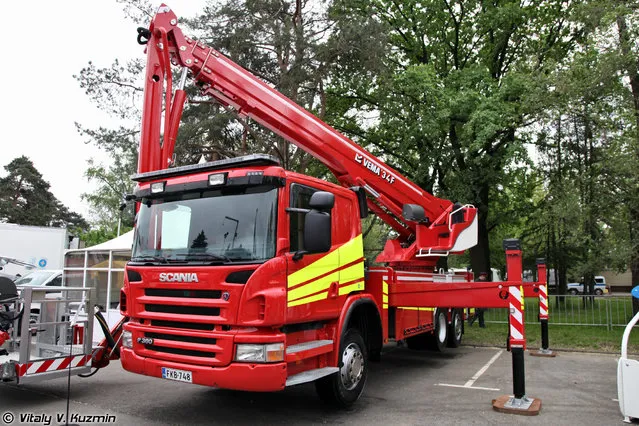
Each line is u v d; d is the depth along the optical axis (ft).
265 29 54.03
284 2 55.72
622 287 161.68
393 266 33.42
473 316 50.88
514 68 56.39
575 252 69.77
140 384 25.63
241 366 16.07
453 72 60.13
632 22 40.60
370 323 23.89
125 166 88.99
